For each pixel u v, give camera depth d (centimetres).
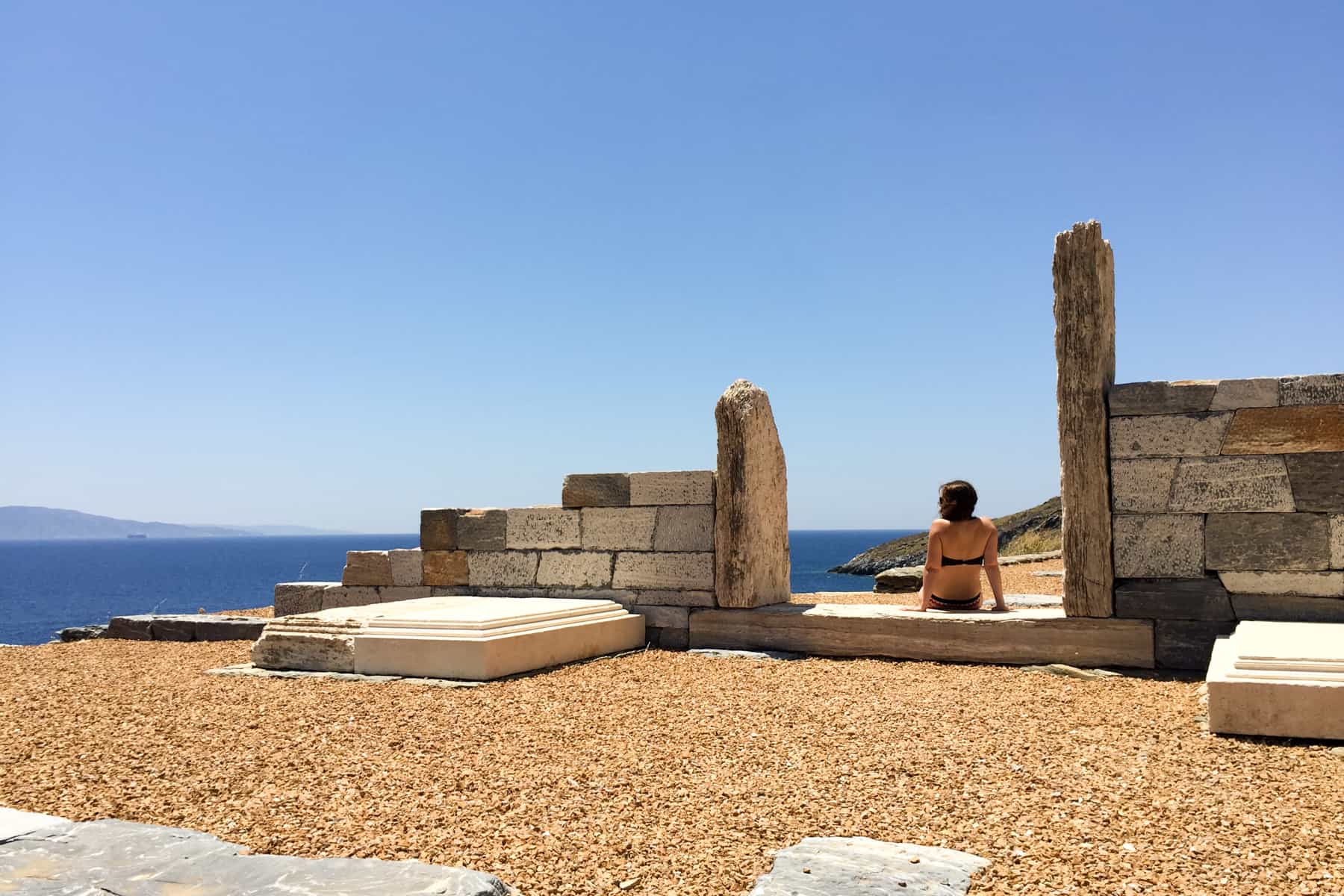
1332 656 570
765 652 923
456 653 807
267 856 364
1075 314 810
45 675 898
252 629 1137
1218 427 775
